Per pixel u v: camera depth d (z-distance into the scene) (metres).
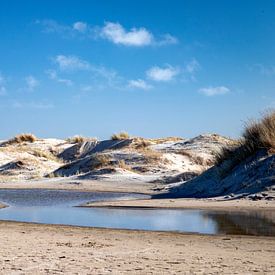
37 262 7.35
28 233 10.64
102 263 7.30
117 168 30.23
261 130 20.42
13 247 8.70
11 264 7.20
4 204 18.14
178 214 14.18
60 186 27.31
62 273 6.64
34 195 22.53
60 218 13.73
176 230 11.23
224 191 18.66
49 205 17.66
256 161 18.94
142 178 28.08
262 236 10.20
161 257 7.80
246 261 7.49
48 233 10.66
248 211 14.34
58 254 8.02
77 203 18.30
